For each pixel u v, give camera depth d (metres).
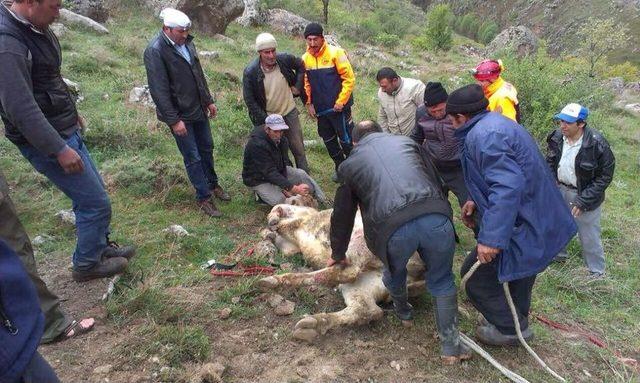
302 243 4.36
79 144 3.51
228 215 5.25
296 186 5.37
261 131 5.20
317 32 5.53
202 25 14.02
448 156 4.67
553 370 3.41
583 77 12.70
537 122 8.79
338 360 3.31
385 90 5.29
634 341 3.93
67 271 3.96
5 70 2.85
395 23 26.11
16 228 2.84
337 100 5.85
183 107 4.70
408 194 2.93
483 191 3.09
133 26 13.27
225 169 6.36
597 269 4.94
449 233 3.01
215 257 4.38
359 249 3.93
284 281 3.76
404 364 3.34
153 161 5.76
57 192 5.29
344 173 3.20
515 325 3.37
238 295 3.80
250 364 3.21
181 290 3.80
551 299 4.40
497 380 3.25
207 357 3.21
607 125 12.16
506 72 10.01
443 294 3.21
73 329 3.24
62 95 3.32
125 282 3.84
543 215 3.04
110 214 3.66
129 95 8.09
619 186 8.48
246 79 5.60
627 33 73.31
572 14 84.06
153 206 5.18
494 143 2.92
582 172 4.64
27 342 1.67
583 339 3.85
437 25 21.95
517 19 91.88
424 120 4.76
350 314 3.55
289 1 21.55
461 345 3.41
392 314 3.80
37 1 2.90
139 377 2.99
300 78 5.80
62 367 2.99
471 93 3.08
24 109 2.91
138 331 3.29
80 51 9.82
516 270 3.06
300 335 3.40
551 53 79.56
